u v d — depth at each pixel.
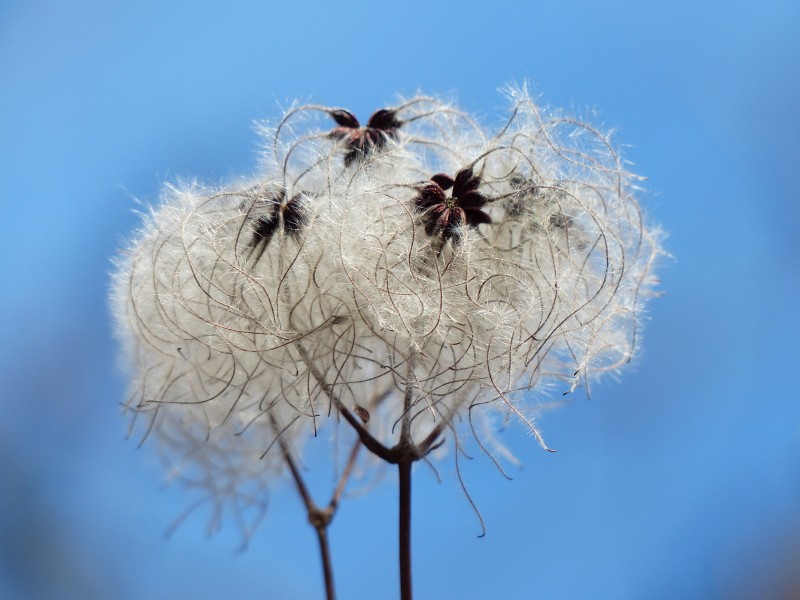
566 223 0.23
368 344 0.23
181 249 0.23
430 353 0.23
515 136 0.23
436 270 0.23
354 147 0.23
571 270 0.23
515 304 0.23
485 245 0.23
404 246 0.23
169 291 0.23
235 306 0.23
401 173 0.23
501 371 0.23
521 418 0.23
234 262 0.23
